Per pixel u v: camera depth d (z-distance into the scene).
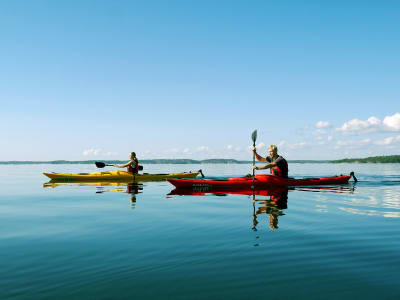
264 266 2.54
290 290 2.08
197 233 3.66
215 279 2.27
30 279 2.28
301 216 4.68
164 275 2.35
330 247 3.05
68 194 8.01
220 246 3.11
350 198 6.81
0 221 4.50
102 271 2.44
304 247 3.06
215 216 4.73
